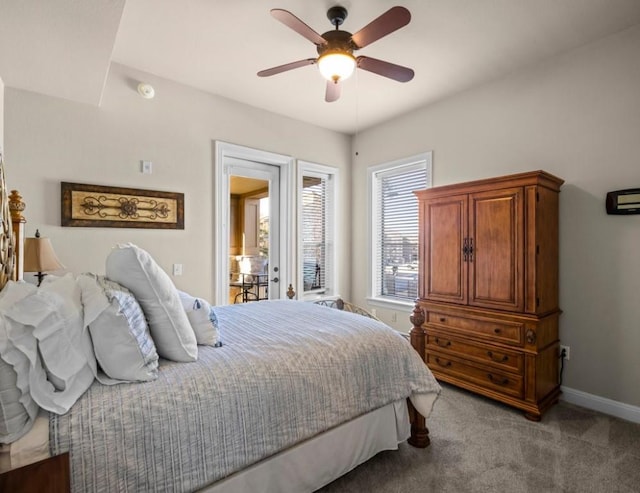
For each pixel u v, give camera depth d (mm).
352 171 4645
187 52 2689
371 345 1845
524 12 2209
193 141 3283
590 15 2242
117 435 1066
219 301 3445
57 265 2340
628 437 2178
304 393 1512
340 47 2020
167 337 1412
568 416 2457
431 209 3100
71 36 1932
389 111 3857
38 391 1013
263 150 3781
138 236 2977
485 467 1874
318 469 1579
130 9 2168
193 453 1193
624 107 2426
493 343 2631
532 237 2443
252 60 2807
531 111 2893
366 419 1785
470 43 2564
